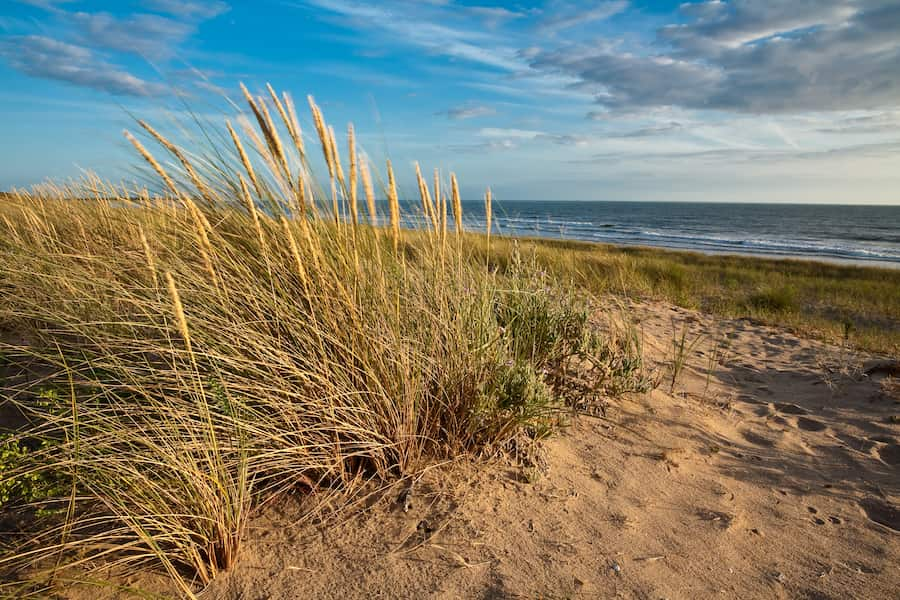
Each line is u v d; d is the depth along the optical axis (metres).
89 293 2.92
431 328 2.94
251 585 1.94
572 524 2.39
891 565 2.23
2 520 2.18
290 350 2.62
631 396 3.91
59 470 2.05
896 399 4.16
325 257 2.65
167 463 2.00
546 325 3.72
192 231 2.66
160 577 1.96
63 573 1.93
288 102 2.40
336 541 2.18
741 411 3.94
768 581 2.11
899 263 36.81
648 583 2.05
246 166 2.45
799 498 2.77
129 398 2.41
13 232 4.17
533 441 2.98
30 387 2.77
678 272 13.28
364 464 2.64
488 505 2.46
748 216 138.50
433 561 2.09
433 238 2.99
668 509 2.58
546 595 1.94
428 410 2.77
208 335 2.46
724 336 6.37
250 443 2.25
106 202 4.05
